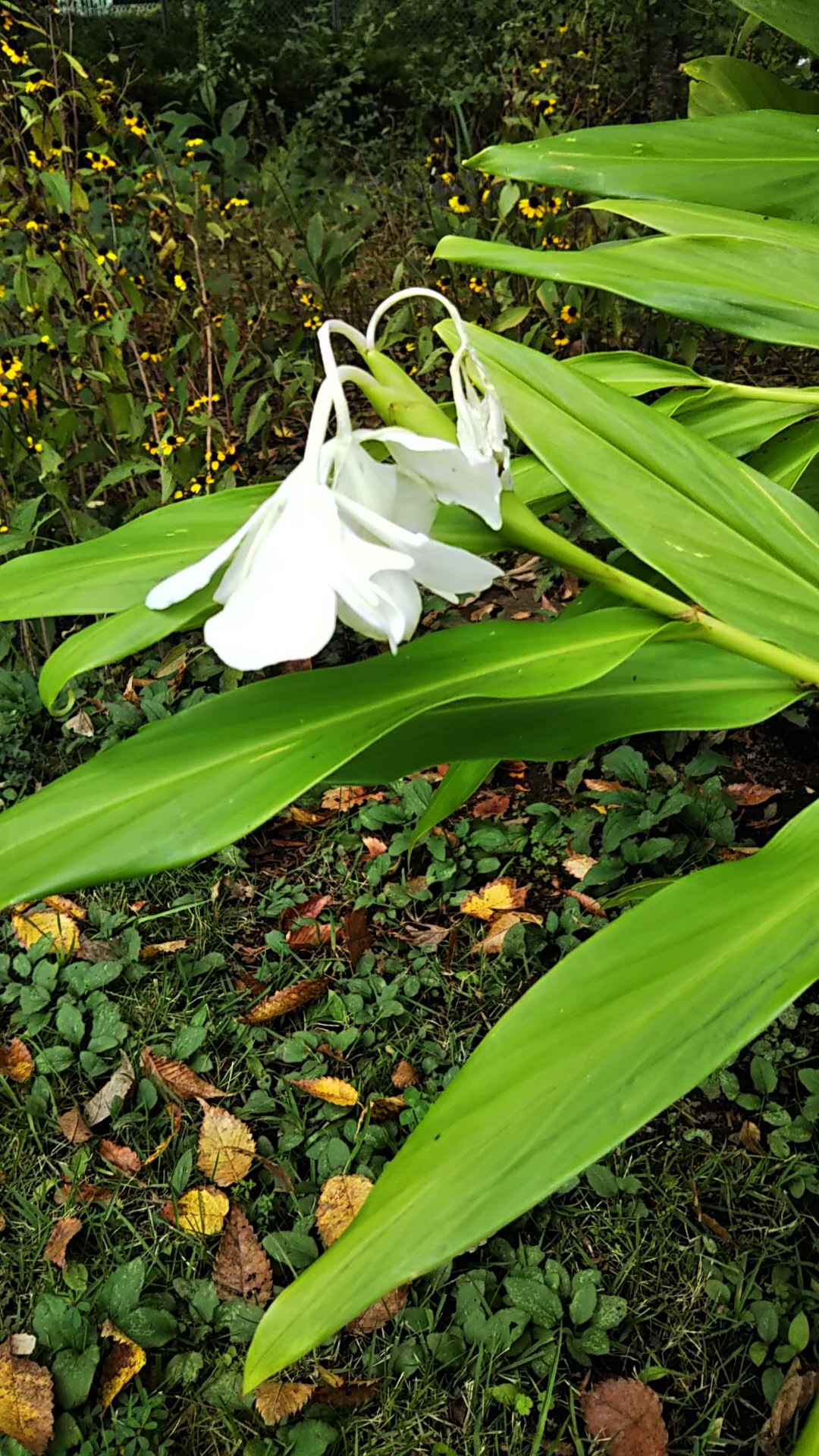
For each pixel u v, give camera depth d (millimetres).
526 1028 358
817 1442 342
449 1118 341
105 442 1531
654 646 541
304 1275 323
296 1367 759
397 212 2244
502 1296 796
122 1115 932
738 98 904
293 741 370
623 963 372
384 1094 941
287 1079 942
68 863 336
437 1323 781
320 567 307
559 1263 794
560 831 1170
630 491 443
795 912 377
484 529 434
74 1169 877
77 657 406
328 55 3922
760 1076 914
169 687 1357
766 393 598
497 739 500
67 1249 847
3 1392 725
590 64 2092
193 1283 801
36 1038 1004
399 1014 993
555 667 415
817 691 513
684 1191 849
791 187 636
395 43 3939
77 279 1511
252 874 1182
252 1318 775
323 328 343
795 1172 845
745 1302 778
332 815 1247
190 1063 974
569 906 1074
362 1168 870
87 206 1396
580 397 458
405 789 1213
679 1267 801
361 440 340
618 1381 729
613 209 618
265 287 1972
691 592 426
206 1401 739
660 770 1217
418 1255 309
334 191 2230
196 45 3971
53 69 1414
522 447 1269
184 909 1128
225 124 1773
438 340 1654
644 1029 345
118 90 1665
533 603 1471
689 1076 330
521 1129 327
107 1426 738
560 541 408
